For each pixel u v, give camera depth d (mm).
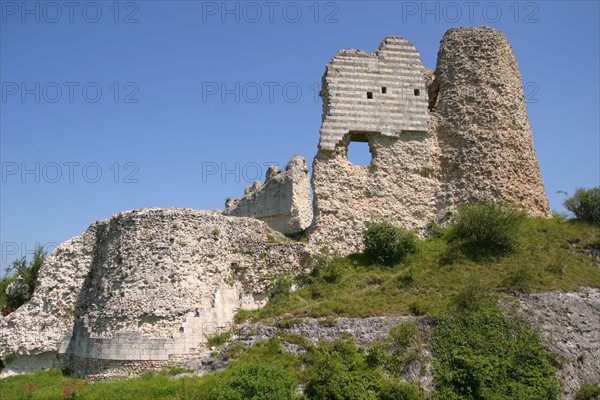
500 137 37562
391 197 36656
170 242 30375
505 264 31609
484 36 39750
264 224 35438
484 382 24266
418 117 38219
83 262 33438
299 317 27969
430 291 29656
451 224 35844
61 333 31734
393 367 24562
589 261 32312
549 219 36406
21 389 26906
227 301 30984
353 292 30688
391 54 38781
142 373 27250
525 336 26266
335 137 36656
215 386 22594
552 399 24328
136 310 28500
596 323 27906
